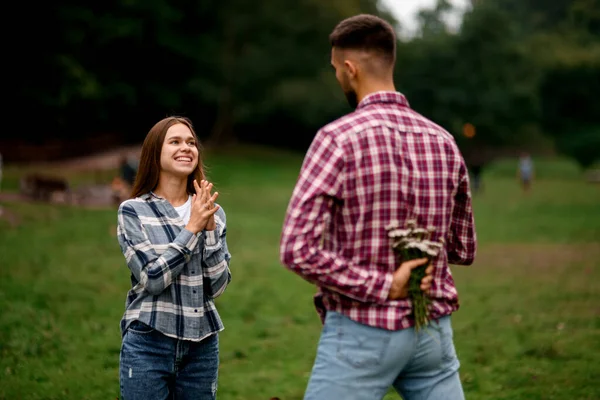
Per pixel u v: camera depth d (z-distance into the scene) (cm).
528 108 6988
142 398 402
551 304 1099
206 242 414
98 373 734
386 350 323
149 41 5188
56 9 4256
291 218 317
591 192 4172
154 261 396
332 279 316
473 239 374
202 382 420
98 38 4759
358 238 322
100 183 3659
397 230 321
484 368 757
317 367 334
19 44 4238
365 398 327
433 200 331
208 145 6369
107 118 5409
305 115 6322
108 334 891
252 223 2378
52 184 2706
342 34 345
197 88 5803
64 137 5222
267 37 6003
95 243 1733
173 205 430
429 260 326
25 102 4419
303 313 1043
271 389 697
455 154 342
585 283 1291
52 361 771
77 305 1048
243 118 6725
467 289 1239
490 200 3591
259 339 896
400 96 343
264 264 1538
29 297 1088
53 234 1866
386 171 321
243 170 5069
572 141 6738
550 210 2983
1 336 854
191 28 5541
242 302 1115
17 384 689
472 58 6900
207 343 421
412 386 343
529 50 7112
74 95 4478
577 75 6850
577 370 741
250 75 6075
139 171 426
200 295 411
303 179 322
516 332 911
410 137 331
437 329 333
